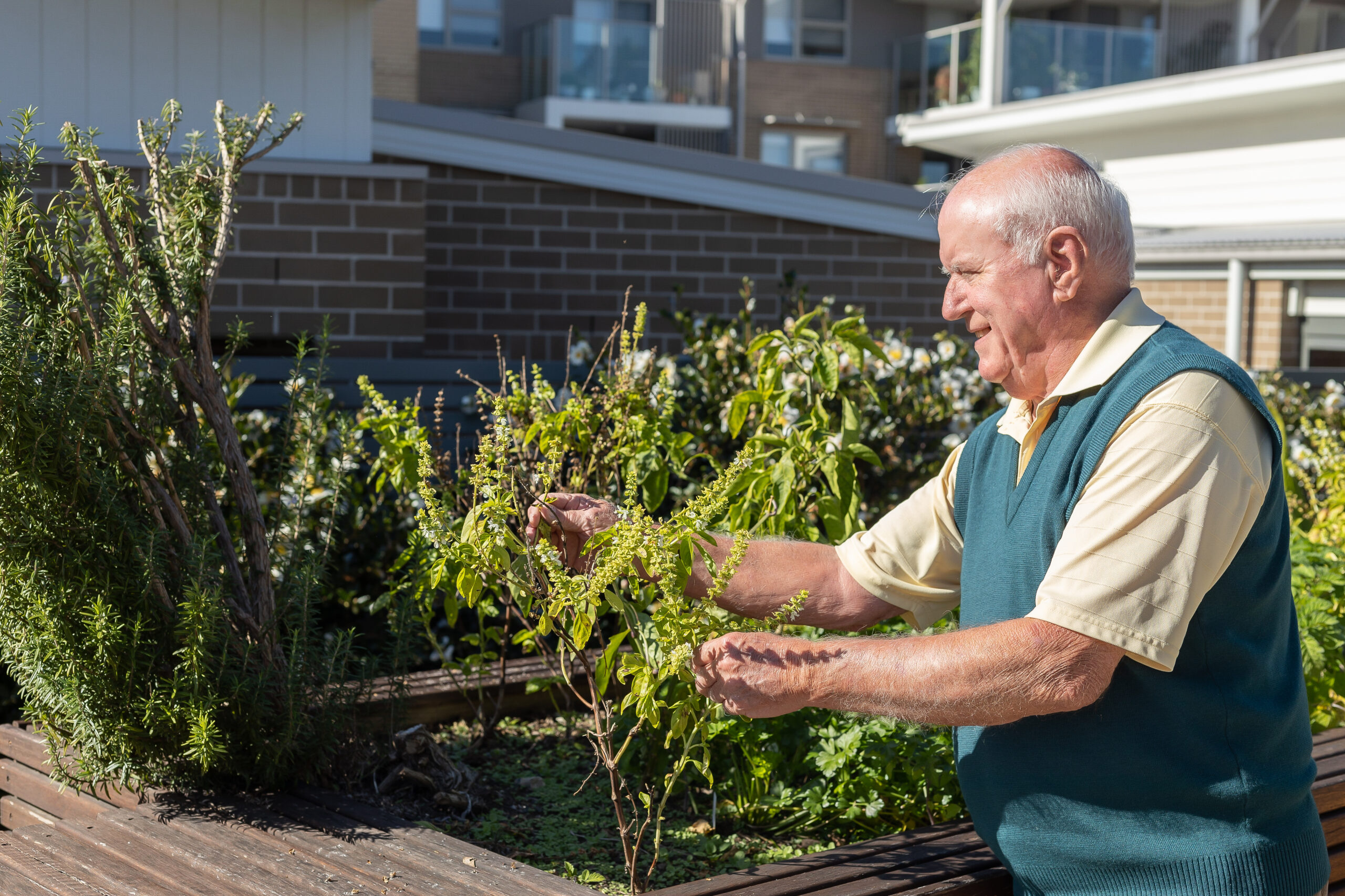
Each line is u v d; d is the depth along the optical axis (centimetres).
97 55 616
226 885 209
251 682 247
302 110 655
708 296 841
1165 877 181
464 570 226
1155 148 1526
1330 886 247
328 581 292
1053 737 186
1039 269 186
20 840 238
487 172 804
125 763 243
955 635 179
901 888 204
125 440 250
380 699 292
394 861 216
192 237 262
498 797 283
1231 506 171
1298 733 189
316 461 325
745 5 2347
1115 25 1658
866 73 2412
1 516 224
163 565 243
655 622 202
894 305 871
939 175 2420
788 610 216
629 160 822
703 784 286
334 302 650
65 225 249
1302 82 1279
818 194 852
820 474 303
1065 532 177
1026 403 204
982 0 1847
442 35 2314
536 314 819
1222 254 1067
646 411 307
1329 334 1077
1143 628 169
